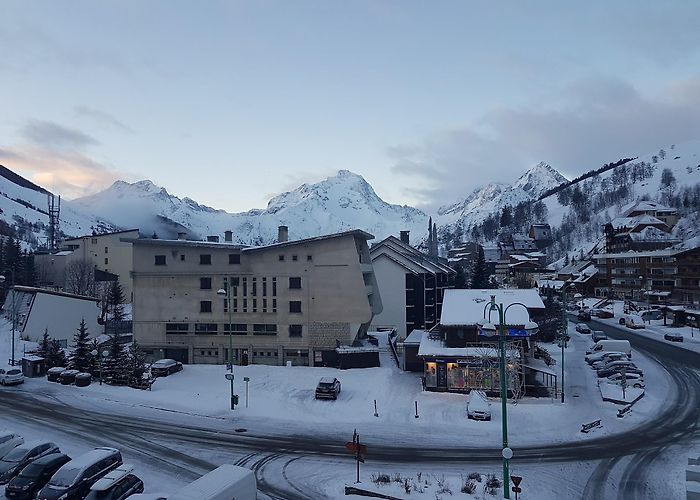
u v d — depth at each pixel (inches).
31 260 4431.6
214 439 1370.6
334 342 2247.8
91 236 4618.6
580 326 3198.8
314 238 2242.9
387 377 2007.9
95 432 1414.9
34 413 1589.6
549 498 1019.3
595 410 1599.4
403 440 1364.4
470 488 1029.8
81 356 2102.6
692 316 3299.7
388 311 2871.6
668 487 1072.2
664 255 4640.8
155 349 2358.5
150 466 1174.3
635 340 2854.3
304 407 1664.6
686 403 1683.1
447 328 1904.5
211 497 788.6
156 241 2348.7
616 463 1199.6
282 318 2282.2
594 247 7578.7
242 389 1875.0
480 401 1582.2
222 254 2332.7
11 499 1001.5
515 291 2132.1
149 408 1659.7
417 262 2913.4
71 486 967.0
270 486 1070.4
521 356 1785.2
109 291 3912.4
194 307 2343.8
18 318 2896.2
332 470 1159.0
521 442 1343.5
